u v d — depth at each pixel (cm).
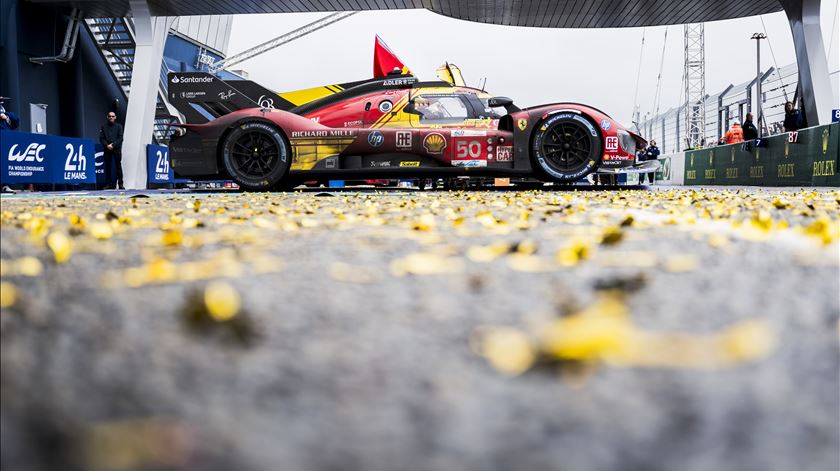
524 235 246
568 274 155
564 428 67
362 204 505
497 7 1622
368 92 836
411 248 208
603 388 78
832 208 421
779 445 64
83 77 2234
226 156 807
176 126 809
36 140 1048
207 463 58
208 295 118
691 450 62
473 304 124
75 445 60
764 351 92
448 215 345
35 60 2003
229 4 1603
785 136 1192
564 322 100
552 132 795
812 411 72
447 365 88
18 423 67
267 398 76
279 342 99
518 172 799
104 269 169
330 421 69
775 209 409
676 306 121
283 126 803
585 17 1703
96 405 73
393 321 112
